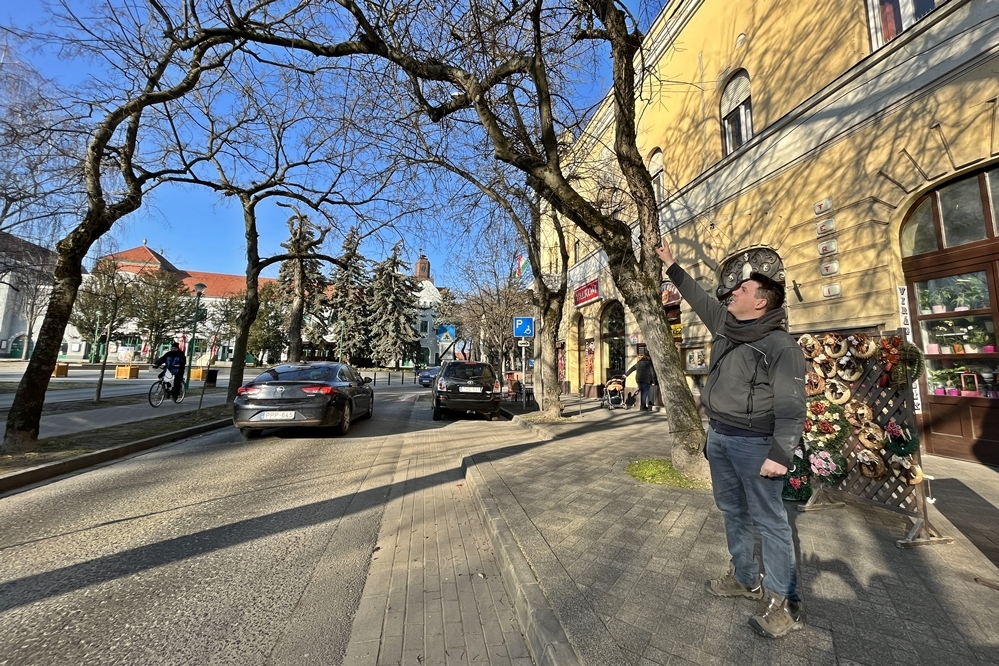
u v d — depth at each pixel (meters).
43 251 13.11
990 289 5.63
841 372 3.95
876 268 6.70
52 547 3.69
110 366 38.44
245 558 3.53
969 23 5.61
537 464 5.98
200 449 7.67
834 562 3.04
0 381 19.78
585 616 2.40
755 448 2.34
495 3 5.68
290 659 2.33
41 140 7.75
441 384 11.83
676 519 3.81
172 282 32.69
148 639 2.49
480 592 3.00
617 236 5.17
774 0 8.73
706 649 2.14
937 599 2.58
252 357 53.84
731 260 9.82
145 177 8.53
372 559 3.52
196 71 7.57
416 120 7.98
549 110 5.71
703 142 10.77
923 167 6.11
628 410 12.80
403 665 2.26
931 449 6.23
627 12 5.50
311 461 6.82
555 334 10.95
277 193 14.12
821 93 7.53
